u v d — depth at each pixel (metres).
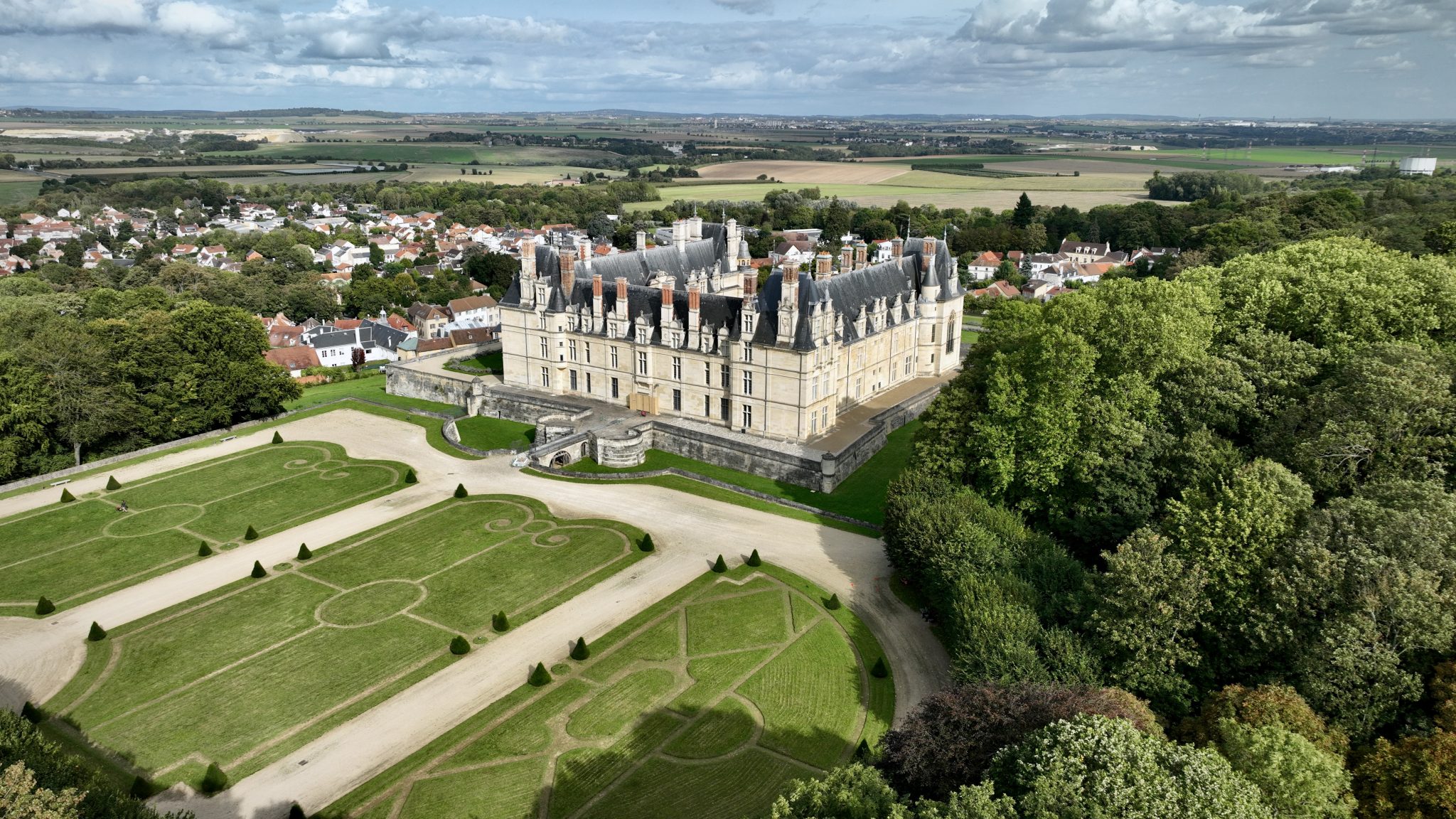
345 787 64.94
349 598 92.69
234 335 147.88
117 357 139.38
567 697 75.19
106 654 82.38
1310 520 64.50
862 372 145.38
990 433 94.75
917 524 87.44
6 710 59.22
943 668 79.38
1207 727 54.84
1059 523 92.25
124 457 133.75
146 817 53.19
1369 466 75.19
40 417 126.44
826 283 134.75
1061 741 46.06
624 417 140.62
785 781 65.12
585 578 96.50
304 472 129.12
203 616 89.25
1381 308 92.19
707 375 134.50
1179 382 92.50
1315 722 52.38
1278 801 45.25
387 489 122.44
